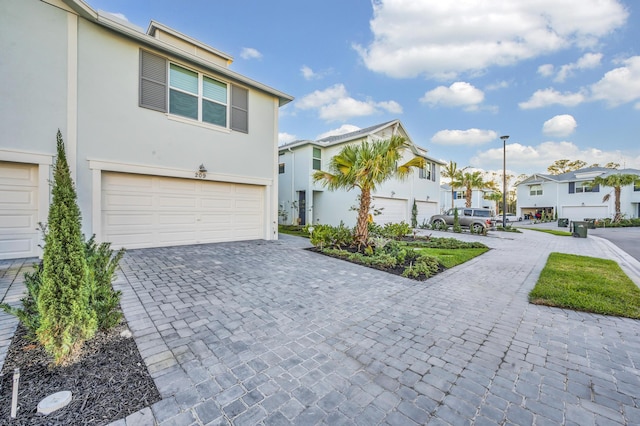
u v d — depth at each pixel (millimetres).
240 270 5934
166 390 2172
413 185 18297
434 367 2594
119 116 7031
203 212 8828
